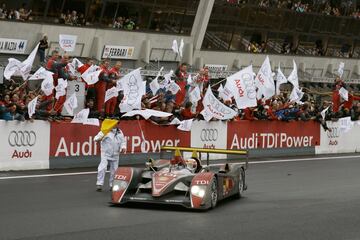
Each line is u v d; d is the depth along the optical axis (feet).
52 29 322.14
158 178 117.80
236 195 137.08
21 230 93.97
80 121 178.91
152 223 102.47
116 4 346.95
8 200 122.52
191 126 212.23
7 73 176.14
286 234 97.14
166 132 205.16
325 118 264.11
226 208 120.88
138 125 196.85
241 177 138.82
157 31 372.38
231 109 210.59
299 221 108.27
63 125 177.99
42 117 175.32
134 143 196.13
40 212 110.11
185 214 111.96
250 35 429.38
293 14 445.78
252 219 109.19
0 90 203.10
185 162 125.39
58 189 139.54
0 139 163.73
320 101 361.92
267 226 103.09
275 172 189.26
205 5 390.01
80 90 189.78
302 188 154.30
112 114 196.75
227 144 224.33
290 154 244.63
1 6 302.04
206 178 116.88
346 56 491.31
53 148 175.83
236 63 421.59
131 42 361.30
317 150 255.09
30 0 311.88
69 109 177.37
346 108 275.18
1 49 304.91
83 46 338.95
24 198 125.49
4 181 149.07
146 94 216.95
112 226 99.09
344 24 482.69
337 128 264.11
